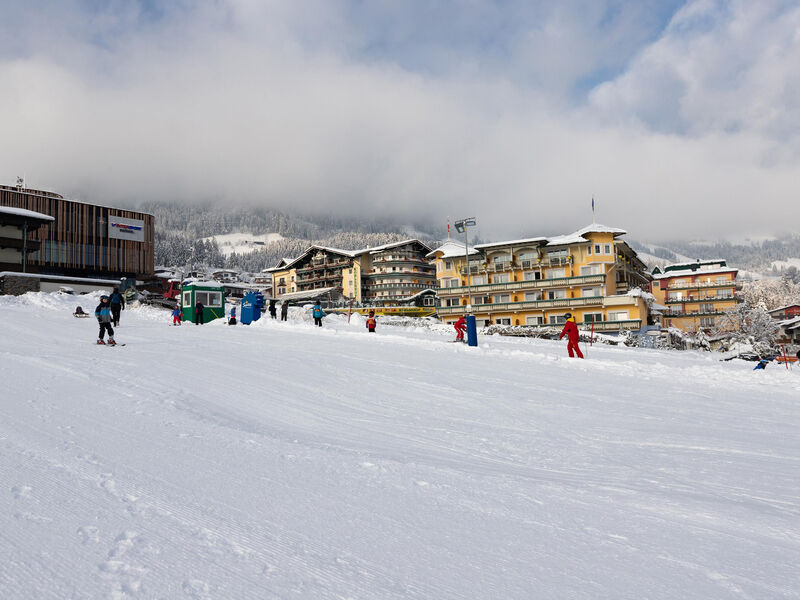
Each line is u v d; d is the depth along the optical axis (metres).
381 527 3.11
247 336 18.31
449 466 4.55
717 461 5.05
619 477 4.45
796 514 3.50
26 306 29.33
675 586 2.42
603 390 9.89
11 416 5.67
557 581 2.46
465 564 2.64
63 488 3.55
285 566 2.56
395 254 106.06
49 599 2.18
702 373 12.38
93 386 7.68
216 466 4.25
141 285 80.81
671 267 102.31
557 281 63.53
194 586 2.34
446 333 29.70
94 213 83.88
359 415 7.04
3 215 51.59
